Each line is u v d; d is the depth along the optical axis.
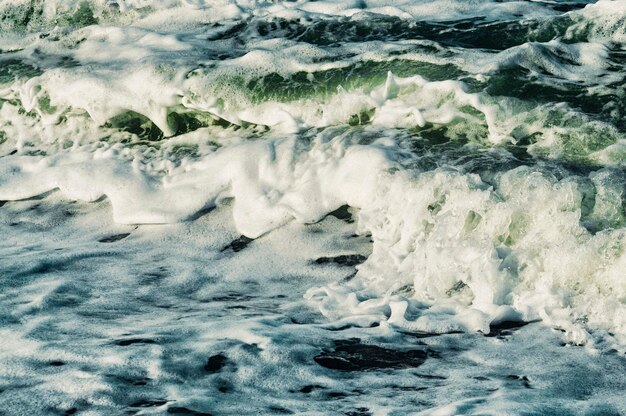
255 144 7.75
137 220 7.30
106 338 5.15
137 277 6.38
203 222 7.21
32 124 9.03
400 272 6.11
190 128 8.48
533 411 4.09
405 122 7.66
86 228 7.39
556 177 6.60
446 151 7.18
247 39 9.20
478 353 5.01
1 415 4.20
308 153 7.52
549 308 5.45
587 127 7.16
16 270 6.45
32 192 7.96
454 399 4.37
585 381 4.59
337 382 4.63
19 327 5.38
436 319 5.44
